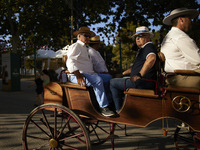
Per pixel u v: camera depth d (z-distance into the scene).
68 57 3.00
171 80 2.42
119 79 2.73
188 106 2.24
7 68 13.02
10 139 3.93
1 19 13.64
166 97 2.35
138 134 4.33
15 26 13.58
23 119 5.52
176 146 3.19
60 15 10.40
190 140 2.89
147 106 2.44
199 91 2.16
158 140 3.95
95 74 3.17
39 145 3.64
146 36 2.74
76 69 2.82
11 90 12.86
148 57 2.53
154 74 2.64
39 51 18.02
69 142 3.85
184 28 2.63
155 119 2.40
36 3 10.27
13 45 13.59
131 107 2.53
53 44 11.27
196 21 7.80
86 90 2.83
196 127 2.23
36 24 10.33
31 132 4.37
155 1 8.43
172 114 2.33
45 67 20.91
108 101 2.99
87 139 2.58
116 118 2.62
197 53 2.38
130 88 2.56
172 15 2.62
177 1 7.92
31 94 11.38
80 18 9.26
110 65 40.38
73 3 8.81
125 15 9.45
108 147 3.62
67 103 3.08
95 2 9.00
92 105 2.79
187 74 2.29
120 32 9.55
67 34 10.66
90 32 3.21
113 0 9.38
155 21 8.51
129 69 3.43
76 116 2.67
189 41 2.42
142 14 9.09
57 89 2.97
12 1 11.91
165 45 2.62
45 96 3.09
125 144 3.76
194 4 7.86
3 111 6.60
